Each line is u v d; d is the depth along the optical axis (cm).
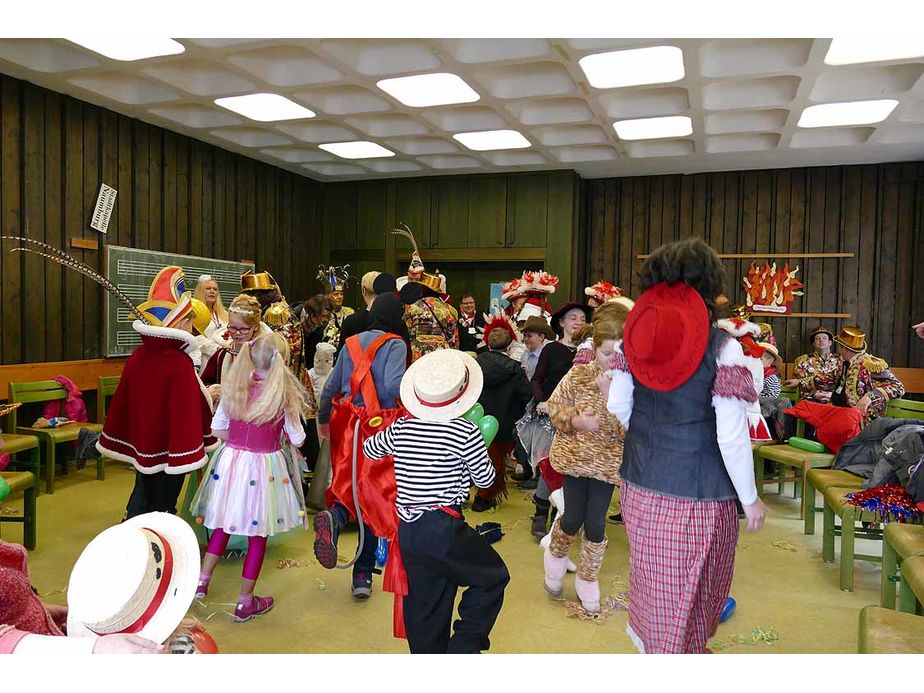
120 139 568
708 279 172
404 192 806
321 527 256
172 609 115
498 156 713
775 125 555
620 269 779
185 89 495
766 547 379
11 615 110
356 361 270
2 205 474
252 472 268
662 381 171
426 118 554
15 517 338
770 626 275
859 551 373
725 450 164
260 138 667
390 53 446
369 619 274
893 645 166
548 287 584
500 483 432
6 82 473
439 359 207
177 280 300
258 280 453
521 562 341
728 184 737
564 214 743
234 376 270
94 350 550
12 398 448
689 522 168
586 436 264
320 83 474
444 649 199
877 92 468
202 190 659
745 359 166
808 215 708
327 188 844
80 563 113
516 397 432
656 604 171
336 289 562
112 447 296
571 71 437
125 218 575
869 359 500
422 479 196
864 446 371
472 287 818
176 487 300
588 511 269
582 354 276
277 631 262
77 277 534
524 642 254
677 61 431
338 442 266
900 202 678
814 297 709
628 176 770
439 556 194
